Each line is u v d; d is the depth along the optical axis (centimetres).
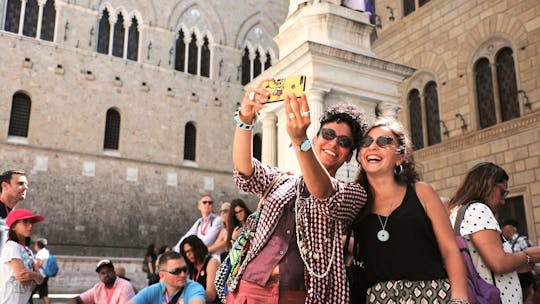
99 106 3081
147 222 3091
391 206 320
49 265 1562
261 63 3794
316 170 277
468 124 2311
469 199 436
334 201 295
